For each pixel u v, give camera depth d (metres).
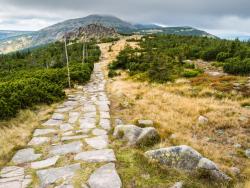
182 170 6.19
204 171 6.02
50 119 11.67
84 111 13.28
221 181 5.93
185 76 28.78
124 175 5.89
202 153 7.79
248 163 7.45
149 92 18.50
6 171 6.50
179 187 5.35
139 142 7.85
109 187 5.40
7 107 11.13
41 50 100.19
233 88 19.80
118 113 12.94
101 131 9.62
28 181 5.89
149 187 5.41
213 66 37.41
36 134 9.48
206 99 16.33
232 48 45.38
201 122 11.05
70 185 5.54
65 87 22.17
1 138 8.72
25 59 84.44
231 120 11.17
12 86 14.48
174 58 45.09
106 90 22.28
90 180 5.70
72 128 10.17
